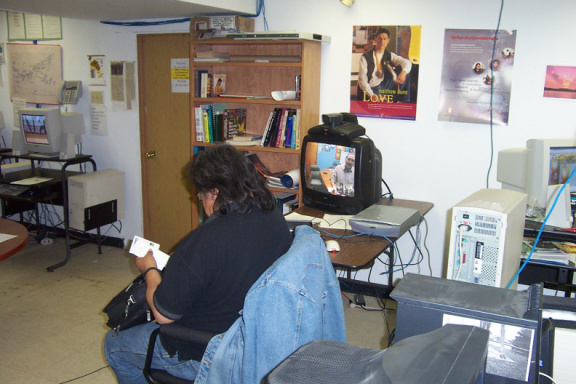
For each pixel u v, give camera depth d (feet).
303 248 4.57
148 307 5.50
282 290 4.25
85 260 13.23
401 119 10.04
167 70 12.53
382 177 10.46
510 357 3.63
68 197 12.85
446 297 3.90
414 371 2.64
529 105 9.03
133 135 13.35
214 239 4.75
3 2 9.63
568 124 8.80
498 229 5.57
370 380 2.69
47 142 12.72
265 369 4.31
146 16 11.87
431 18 9.45
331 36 10.36
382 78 10.05
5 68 15.23
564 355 3.88
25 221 15.70
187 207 13.12
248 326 4.30
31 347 8.90
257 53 10.99
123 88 13.12
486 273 5.73
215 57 10.43
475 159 9.60
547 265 6.98
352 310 10.44
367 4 9.93
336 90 10.53
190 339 4.89
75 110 14.10
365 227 7.58
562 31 8.57
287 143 10.21
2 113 15.31
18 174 13.25
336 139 8.92
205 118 10.70
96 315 10.13
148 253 5.74
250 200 5.00
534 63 8.86
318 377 2.81
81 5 9.97
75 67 13.80
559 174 7.77
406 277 4.33
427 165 10.02
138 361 5.56
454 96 9.52
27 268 12.59
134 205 13.83
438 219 10.14
